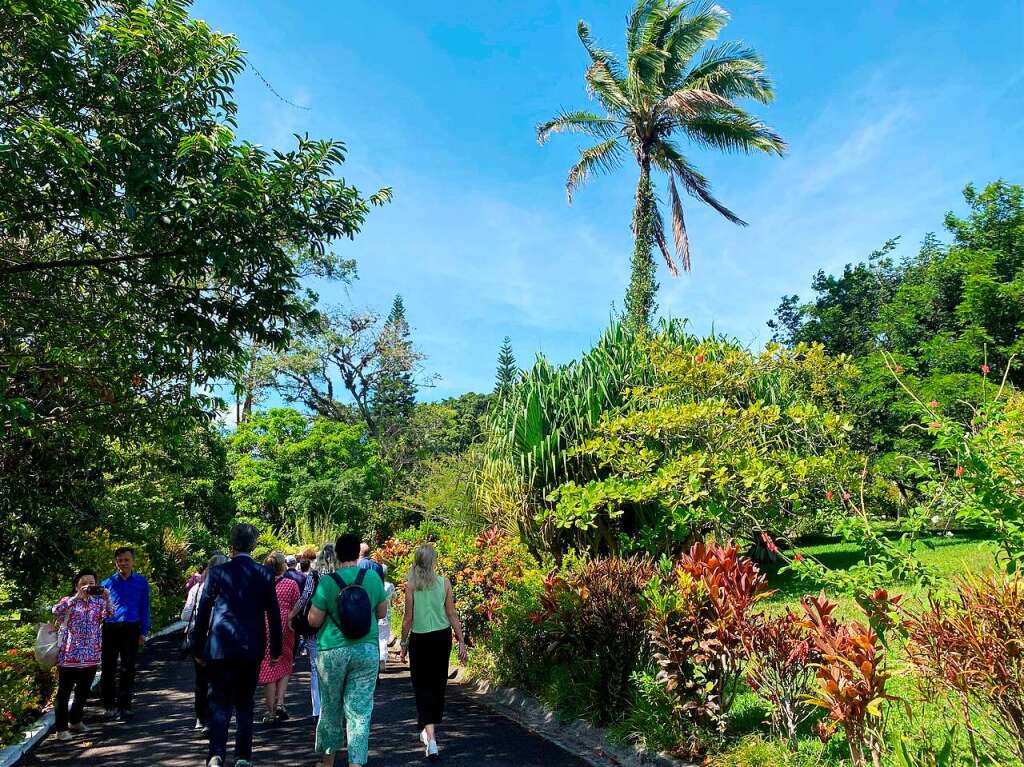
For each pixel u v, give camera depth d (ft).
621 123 71.61
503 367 187.83
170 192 20.84
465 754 18.15
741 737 16.01
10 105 20.44
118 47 21.35
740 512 27.40
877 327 72.08
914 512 15.51
